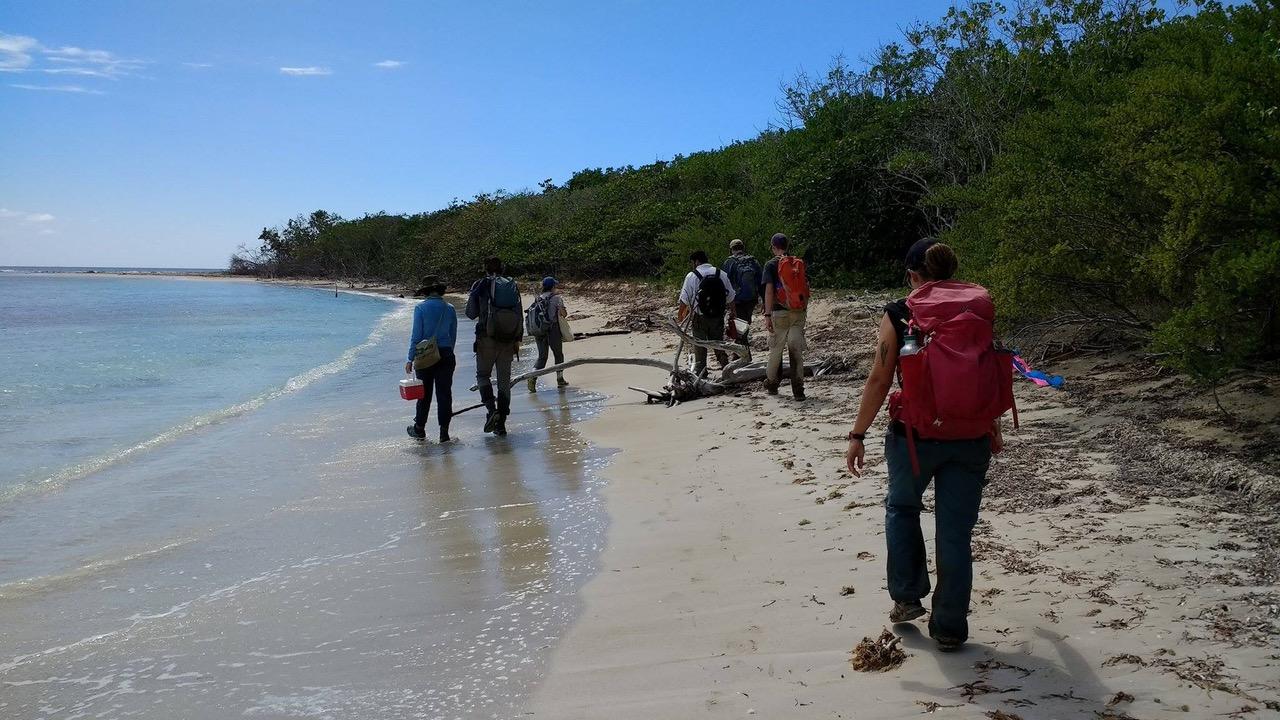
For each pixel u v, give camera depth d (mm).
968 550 3359
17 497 7066
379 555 5367
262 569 5207
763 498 5820
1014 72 14305
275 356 19062
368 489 7098
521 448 8484
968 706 2963
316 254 86062
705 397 10289
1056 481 5156
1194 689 2896
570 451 8188
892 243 18859
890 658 3332
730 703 3174
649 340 16875
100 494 7141
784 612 3945
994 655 3293
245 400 12562
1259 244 5297
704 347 10680
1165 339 5461
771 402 9297
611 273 33469
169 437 9617
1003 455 5793
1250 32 5816
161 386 14211
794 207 20438
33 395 13141
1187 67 6406
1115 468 5250
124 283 99812
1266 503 4348
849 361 10766
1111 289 7203
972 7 14930
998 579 3941
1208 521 4273
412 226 68750
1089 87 8992
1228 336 5336
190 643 4145
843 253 19281
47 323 31188
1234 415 5637
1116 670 3074
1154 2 12477
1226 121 5625
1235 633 3201
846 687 3199
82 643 4188
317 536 5844
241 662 3906
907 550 3578
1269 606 3357
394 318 31688
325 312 37750
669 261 23641
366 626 4246
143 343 22500
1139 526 4312
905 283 17766
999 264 7793
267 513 6469
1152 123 6172
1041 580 3863
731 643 3689
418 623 4242
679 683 3379
